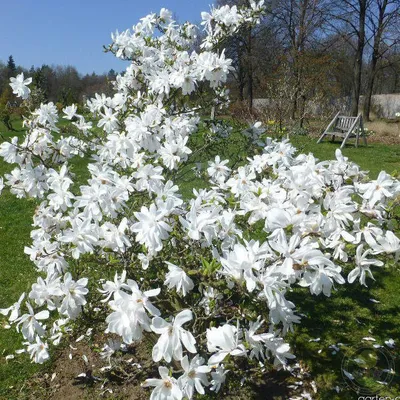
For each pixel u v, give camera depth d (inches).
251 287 63.1
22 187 106.5
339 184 91.4
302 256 66.4
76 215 89.9
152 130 107.3
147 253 82.2
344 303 150.1
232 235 83.8
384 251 81.8
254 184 94.8
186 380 62.7
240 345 63.8
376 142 566.9
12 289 163.3
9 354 125.7
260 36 877.8
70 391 112.0
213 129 144.6
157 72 129.0
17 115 928.9
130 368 119.2
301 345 128.0
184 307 92.7
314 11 813.9
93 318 96.5
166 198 81.8
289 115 426.3
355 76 866.8
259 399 107.1
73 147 122.4
